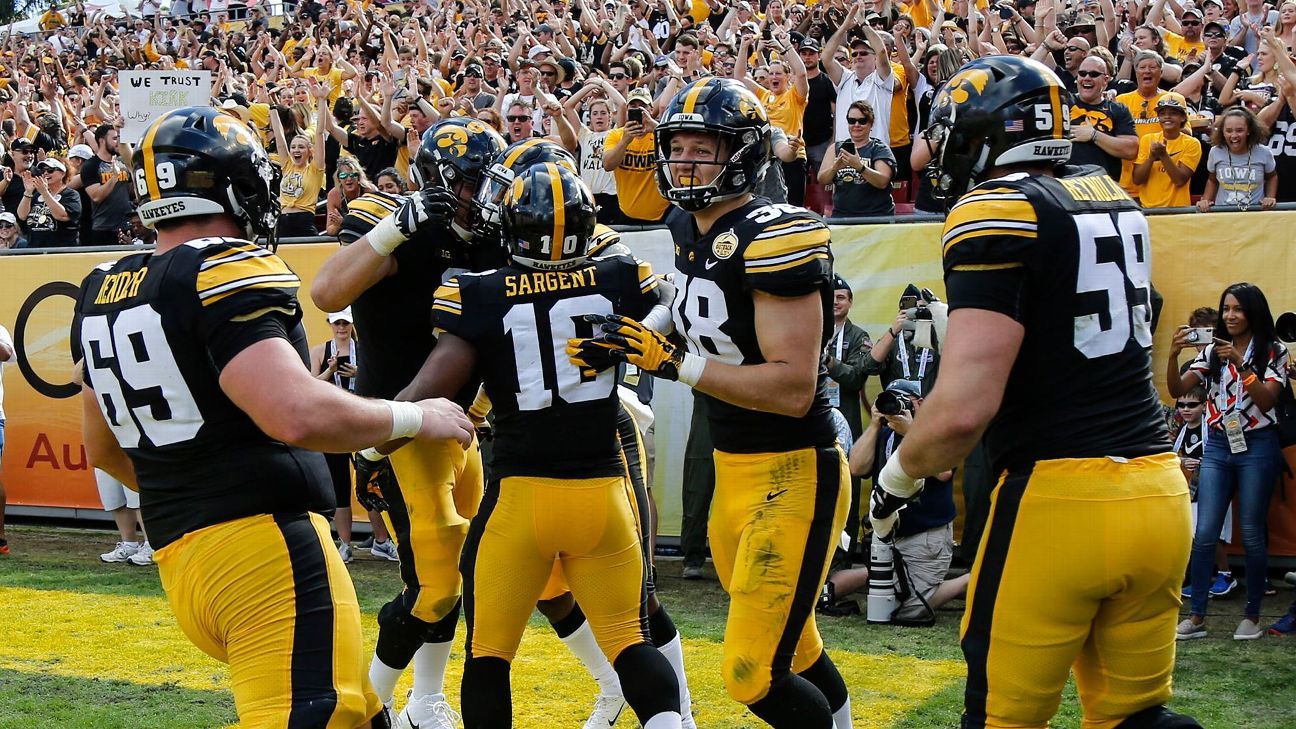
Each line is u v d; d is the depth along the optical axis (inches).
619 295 134.0
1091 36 347.3
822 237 127.3
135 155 107.2
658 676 131.2
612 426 134.0
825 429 133.8
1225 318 218.5
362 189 321.1
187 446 103.7
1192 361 234.7
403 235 139.8
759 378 125.3
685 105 128.0
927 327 221.5
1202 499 218.1
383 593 253.8
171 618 235.6
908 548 229.5
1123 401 104.6
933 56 346.6
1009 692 105.0
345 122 422.3
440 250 150.0
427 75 429.7
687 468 262.1
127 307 104.4
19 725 174.7
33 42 884.6
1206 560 216.4
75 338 114.4
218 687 192.9
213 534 103.4
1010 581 104.7
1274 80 315.6
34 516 335.3
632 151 305.6
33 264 325.7
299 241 299.7
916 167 147.2
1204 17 399.9
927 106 348.5
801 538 129.7
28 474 331.9
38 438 330.3
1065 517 102.6
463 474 161.8
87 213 413.7
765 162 132.4
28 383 329.4
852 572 239.1
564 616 161.9
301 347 104.8
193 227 107.3
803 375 125.9
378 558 291.1
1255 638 213.5
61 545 311.9
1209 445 218.5
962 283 103.3
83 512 328.2
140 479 107.7
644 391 269.1
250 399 99.0
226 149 106.2
